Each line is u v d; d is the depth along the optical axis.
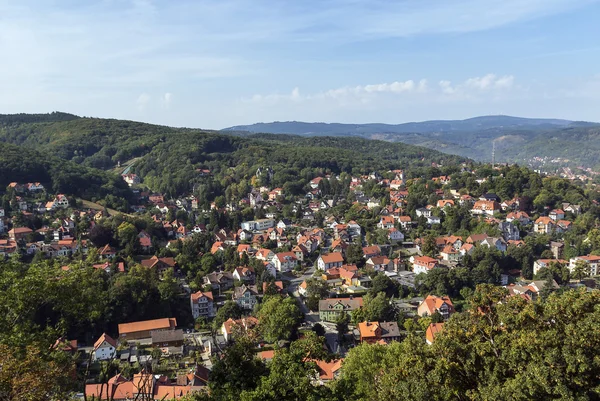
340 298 127.75
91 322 109.62
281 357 38.88
